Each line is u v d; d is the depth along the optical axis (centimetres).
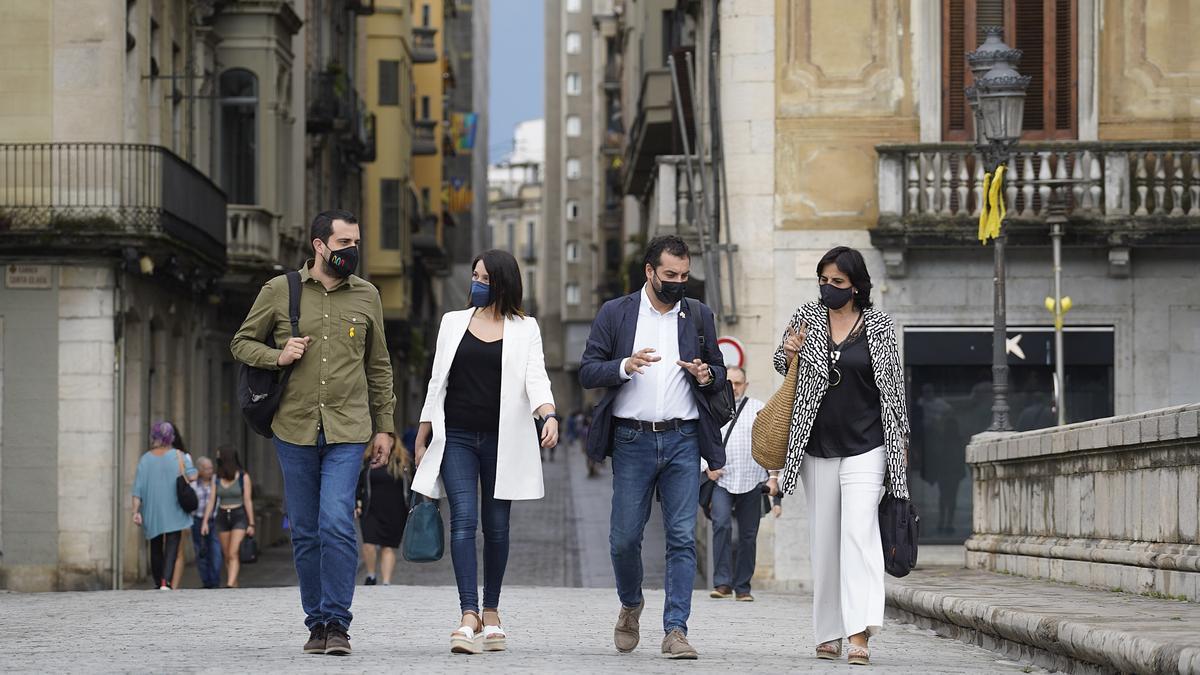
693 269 6228
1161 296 5934
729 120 6059
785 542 5888
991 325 5962
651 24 9106
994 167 4588
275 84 8594
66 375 6500
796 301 6019
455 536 2466
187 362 7819
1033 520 3750
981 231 4622
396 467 5481
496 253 2486
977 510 4244
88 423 6481
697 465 2498
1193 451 2762
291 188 9200
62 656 2459
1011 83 4578
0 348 6506
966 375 5981
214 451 8425
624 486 2498
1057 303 5359
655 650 2675
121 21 6738
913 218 5844
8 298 6500
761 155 6034
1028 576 3725
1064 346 5950
